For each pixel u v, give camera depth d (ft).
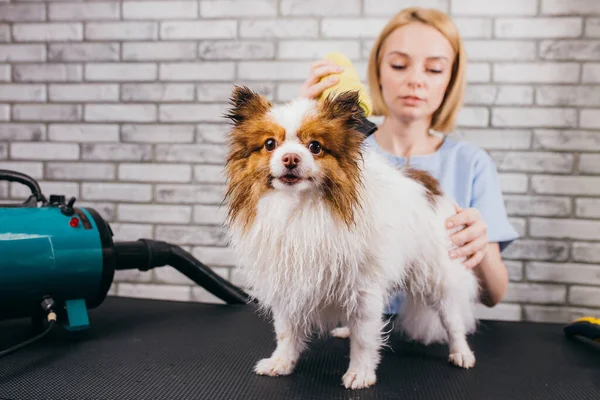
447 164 5.46
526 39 6.48
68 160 7.32
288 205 2.77
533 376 3.34
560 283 6.63
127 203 7.25
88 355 3.62
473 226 3.70
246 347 3.84
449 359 3.60
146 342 3.96
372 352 3.13
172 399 2.82
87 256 3.99
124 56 7.14
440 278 3.56
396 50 5.12
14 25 7.29
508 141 6.59
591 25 6.38
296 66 6.84
